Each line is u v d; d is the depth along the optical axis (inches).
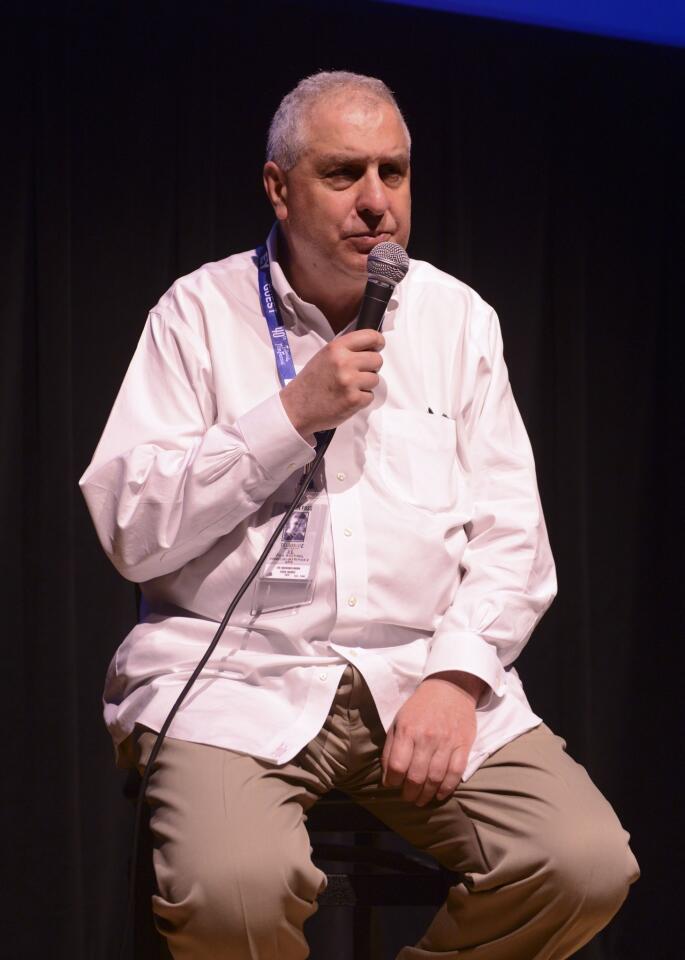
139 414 84.2
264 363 86.9
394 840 131.5
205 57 132.6
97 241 128.5
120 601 128.3
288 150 85.4
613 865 73.2
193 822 69.9
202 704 77.2
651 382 156.1
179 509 78.5
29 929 120.6
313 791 79.2
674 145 157.9
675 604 154.9
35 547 124.2
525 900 73.2
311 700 78.4
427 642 84.0
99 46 128.8
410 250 144.2
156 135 131.0
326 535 82.0
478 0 146.6
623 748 151.9
